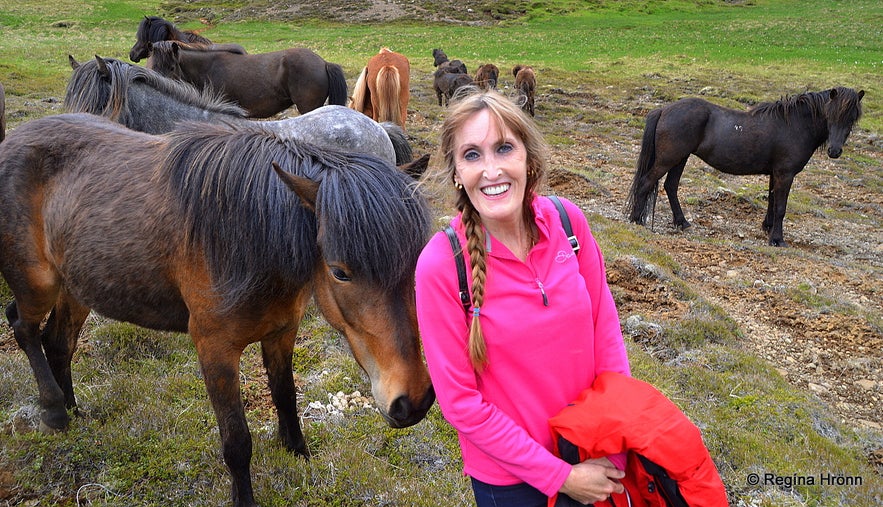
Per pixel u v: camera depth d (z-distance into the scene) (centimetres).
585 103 1988
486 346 180
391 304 226
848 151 1628
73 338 368
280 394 332
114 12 4669
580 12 4922
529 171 186
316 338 486
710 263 781
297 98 1028
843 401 509
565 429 180
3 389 392
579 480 177
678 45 3366
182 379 411
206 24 4462
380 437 370
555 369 185
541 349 182
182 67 940
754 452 388
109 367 425
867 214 1131
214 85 975
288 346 321
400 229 222
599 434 176
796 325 624
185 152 273
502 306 180
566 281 186
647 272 666
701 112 899
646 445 174
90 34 3556
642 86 2234
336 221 219
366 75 1015
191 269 269
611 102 1994
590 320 192
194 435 358
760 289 699
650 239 845
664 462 173
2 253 327
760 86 2269
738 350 549
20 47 2628
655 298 624
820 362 562
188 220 262
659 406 183
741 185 1223
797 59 2906
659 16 4800
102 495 318
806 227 1005
